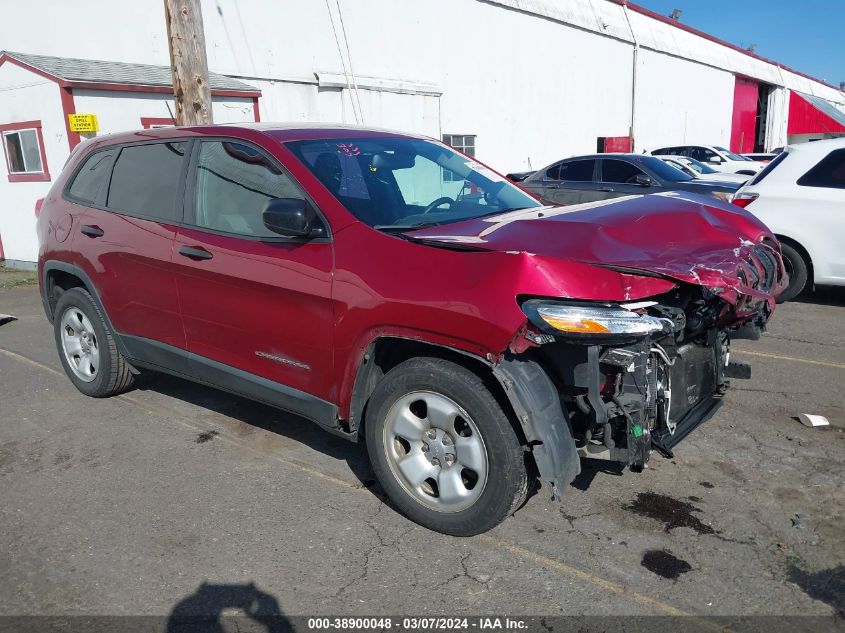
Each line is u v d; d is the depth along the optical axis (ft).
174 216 13.37
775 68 126.82
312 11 42.37
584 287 9.17
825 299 25.45
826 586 9.21
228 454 13.52
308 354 11.25
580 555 10.01
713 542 10.25
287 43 41.22
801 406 15.23
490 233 10.61
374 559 10.05
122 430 14.73
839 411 14.92
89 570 9.94
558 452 9.37
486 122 58.23
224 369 12.76
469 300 9.34
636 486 11.90
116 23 34.50
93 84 29.68
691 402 11.44
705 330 11.94
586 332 8.91
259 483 12.37
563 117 68.13
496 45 57.93
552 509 11.25
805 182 23.09
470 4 54.49
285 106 41.52
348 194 11.57
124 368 15.87
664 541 10.31
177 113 25.89
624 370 9.66
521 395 9.25
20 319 24.68
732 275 9.96
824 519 10.78
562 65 66.59
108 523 11.15
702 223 12.01
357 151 12.82
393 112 48.49
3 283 31.37
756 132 126.21
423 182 13.06
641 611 8.82
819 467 12.45
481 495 9.91
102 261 14.61
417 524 10.91
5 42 31.07
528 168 64.18
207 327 12.78
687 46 91.71
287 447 13.79
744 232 12.63
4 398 16.71
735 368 13.17
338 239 10.88
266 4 39.78
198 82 25.54
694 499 11.46
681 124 93.15
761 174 24.31
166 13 25.13
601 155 36.94
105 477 12.67
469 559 10.00
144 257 13.58
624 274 9.55
